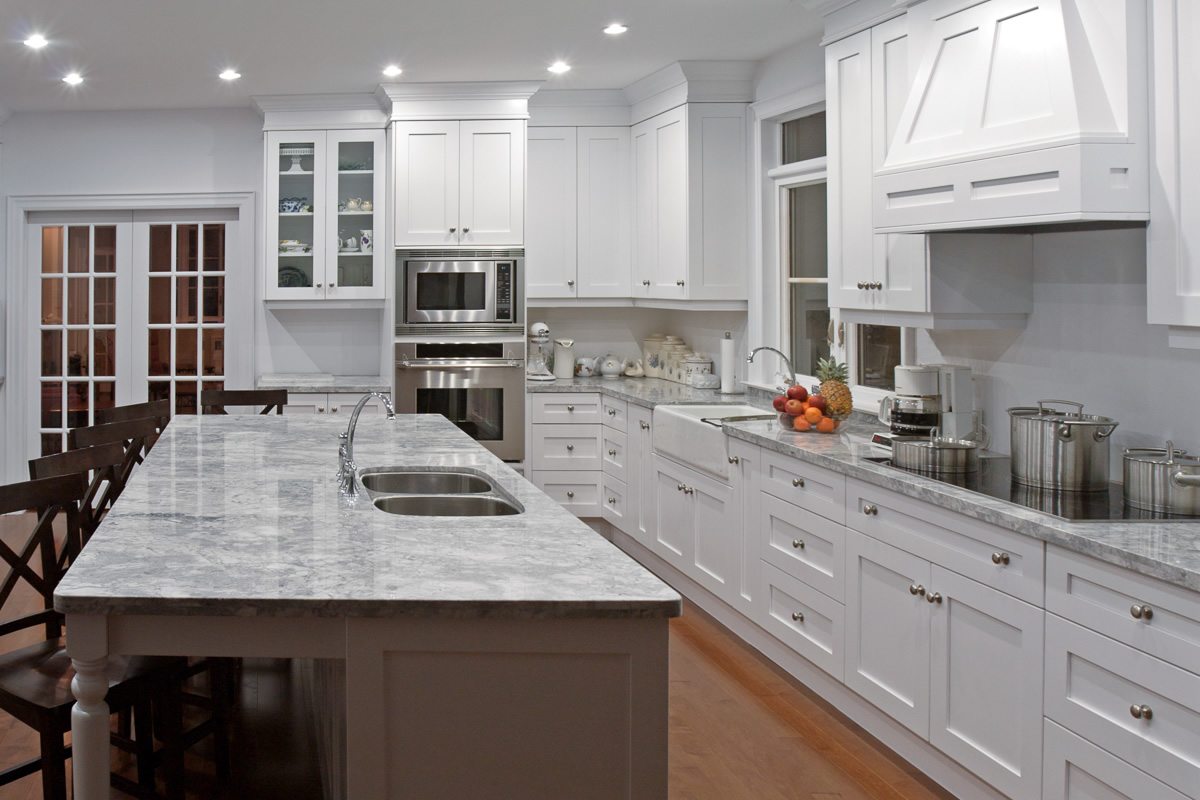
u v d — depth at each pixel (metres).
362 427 4.20
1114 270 2.95
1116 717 2.18
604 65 5.25
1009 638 2.51
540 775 1.76
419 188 5.78
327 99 5.89
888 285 3.54
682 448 4.64
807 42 4.72
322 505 2.55
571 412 5.89
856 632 3.25
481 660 1.74
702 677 3.81
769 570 3.86
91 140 6.40
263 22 4.39
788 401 4.01
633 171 5.98
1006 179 2.70
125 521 2.34
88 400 6.58
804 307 5.11
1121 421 2.94
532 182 5.98
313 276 6.02
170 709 2.55
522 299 5.86
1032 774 2.44
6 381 6.47
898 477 2.97
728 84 5.25
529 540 2.17
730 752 3.14
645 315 6.59
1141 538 2.22
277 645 1.75
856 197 3.78
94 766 1.76
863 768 3.03
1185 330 2.43
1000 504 2.59
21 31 4.54
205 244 6.55
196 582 1.81
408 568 1.92
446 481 3.17
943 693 2.79
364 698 1.73
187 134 6.41
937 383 3.41
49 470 2.84
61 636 2.61
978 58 2.90
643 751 1.76
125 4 4.13
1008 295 3.30
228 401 5.02
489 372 5.86
